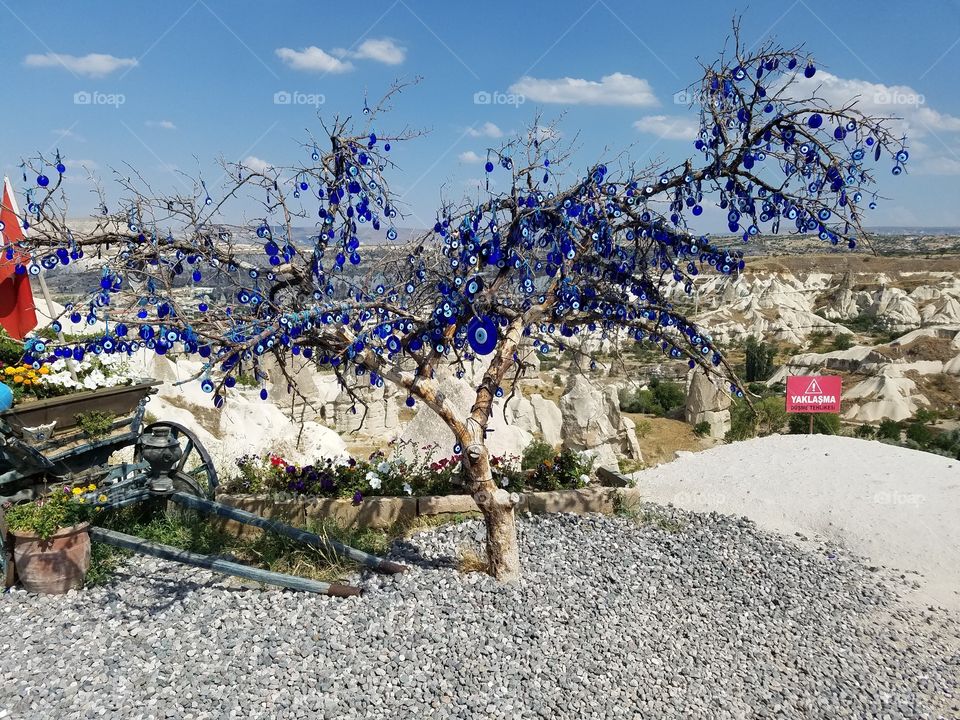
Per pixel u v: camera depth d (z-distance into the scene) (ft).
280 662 16.34
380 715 14.99
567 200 17.54
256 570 19.33
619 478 29.99
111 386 23.12
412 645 17.29
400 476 27.66
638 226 19.66
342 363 18.72
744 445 42.22
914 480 34.86
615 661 17.97
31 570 18.99
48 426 20.54
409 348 19.97
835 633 22.38
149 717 14.39
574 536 25.48
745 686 18.57
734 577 24.52
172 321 15.80
